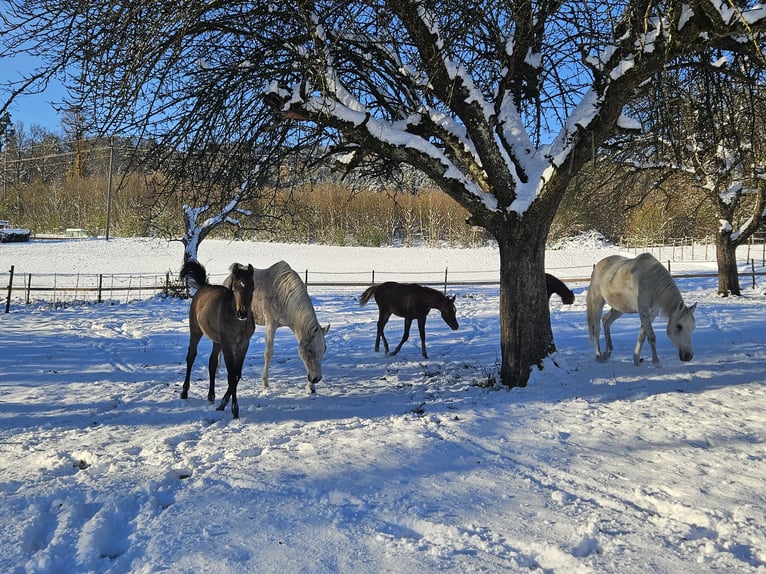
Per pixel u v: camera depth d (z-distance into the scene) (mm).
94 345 13289
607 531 3828
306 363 8359
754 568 3334
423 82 8086
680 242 41094
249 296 6977
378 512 4156
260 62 8023
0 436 6422
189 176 9242
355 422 6719
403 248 45844
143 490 4582
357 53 8742
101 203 58312
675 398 7410
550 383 8070
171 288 23734
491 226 8180
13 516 4066
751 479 4730
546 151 8133
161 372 10297
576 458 5332
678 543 3656
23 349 12422
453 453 5480
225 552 3523
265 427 6660
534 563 3482
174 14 6582
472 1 6199
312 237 51094
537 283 8266
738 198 19766
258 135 8320
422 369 9945
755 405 7000
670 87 7703
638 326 13703
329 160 9398
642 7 6746
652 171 18281
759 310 15922
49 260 38031
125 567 3420
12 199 65312
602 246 43250
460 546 3629
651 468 5043
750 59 7289
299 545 3637
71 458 5645
